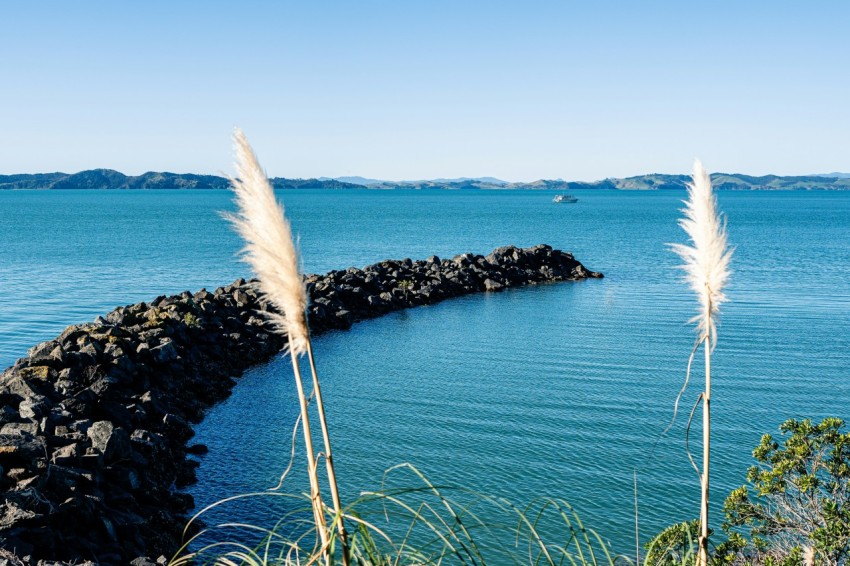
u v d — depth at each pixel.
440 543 16.08
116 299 57.94
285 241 3.96
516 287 70.81
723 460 22.62
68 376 26.20
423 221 179.88
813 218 192.12
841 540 9.70
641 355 37.84
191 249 100.62
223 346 38.72
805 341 40.69
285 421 28.05
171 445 24.55
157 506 19.23
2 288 62.97
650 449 23.64
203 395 31.58
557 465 22.38
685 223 4.63
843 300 56.72
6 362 36.53
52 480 16.55
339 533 4.30
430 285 63.16
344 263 90.25
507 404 28.86
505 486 20.73
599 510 19.19
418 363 36.88
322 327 47.38
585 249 107.94
